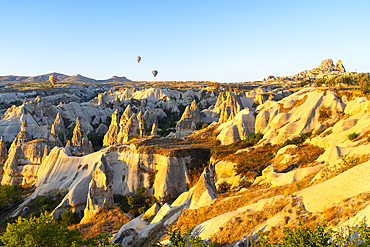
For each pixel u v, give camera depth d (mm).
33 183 73562
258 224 22062
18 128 126375
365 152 26469
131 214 52781
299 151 49938
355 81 108625
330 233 15812
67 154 75000
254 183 45094
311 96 74812
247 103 153000
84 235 40125
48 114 147125
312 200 21438
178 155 64625
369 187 19188
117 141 109000
